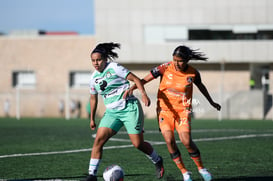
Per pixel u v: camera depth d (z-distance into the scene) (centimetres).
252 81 10238
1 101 9875
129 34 10338
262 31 10162
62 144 3719
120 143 3728
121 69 1908
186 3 10238
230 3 10169
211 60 10106
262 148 3344
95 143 1944
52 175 2250
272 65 10138
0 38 10581
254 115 8400
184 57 1900
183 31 10256
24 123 6688
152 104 9000
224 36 10231
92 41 10331
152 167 2477
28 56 10512
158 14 10288
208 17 10212
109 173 1897
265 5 10125
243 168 2431
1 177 2195
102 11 10331
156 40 10325
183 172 1955
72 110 9212
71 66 10375
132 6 10300
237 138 4141
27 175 2252
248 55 10056
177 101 1972
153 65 10450
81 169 2434
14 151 3247
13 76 10594
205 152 3111
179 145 3531
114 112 1955
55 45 10438
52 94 9456
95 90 2009
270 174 2250
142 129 1988
